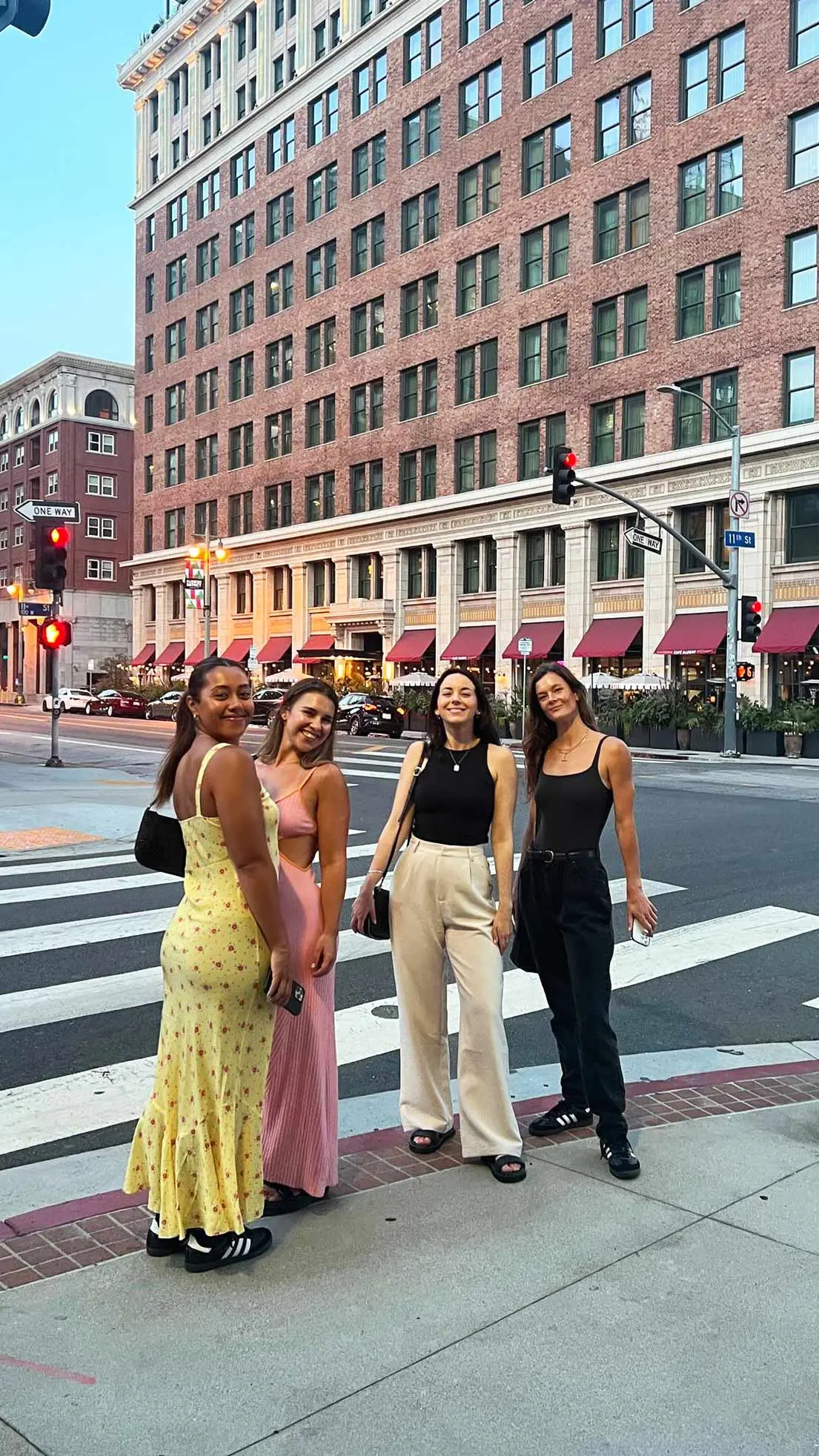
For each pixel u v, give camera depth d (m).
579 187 38.75
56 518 20.77
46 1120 4.73
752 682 33.66
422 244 45.59
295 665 52.81
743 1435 2.53
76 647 74.56
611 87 37.59
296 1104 3.68
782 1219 3.61
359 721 37.38
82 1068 5.38
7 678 81.88
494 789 4.16
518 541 41.88
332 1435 2.51
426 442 45.47
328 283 51.06
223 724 3.33
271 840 3.36
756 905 9.40
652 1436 2.52
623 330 37.62
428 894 4.15
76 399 74.88
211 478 59.31
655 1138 4.34
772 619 33.31
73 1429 2.52
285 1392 2.66
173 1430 2.51
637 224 37.25
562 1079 4.55
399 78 46.25
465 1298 3.09
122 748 28.69
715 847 12.40
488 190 42.69
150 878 10.38
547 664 4.41
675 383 35.81
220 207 57.91
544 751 4.46
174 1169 3.25
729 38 34.34
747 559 33.91
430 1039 4.24
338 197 49.94
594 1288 3.15
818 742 30.14
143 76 64.88
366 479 49.09
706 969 7.43
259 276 55.31
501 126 41.66
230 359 57.75
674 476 35.94
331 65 49.97
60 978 6.94
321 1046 3.73
